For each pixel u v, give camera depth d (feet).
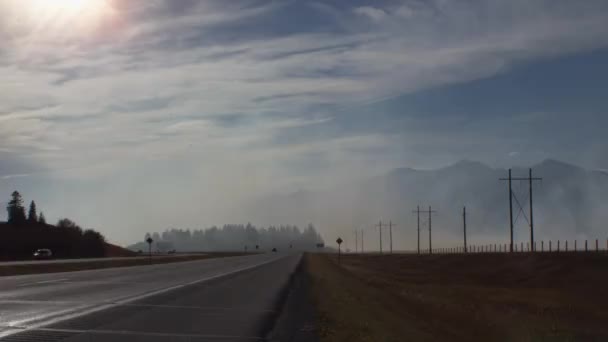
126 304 79.36
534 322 123.95
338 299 100.94
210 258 358.43
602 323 129.29
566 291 192.03
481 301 160.97
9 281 120.16
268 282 131.75
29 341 50.19
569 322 128.47
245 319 69.00
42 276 141.08
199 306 80.43
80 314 67.56
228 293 101.91
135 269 191.83
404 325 90.22
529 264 254.68
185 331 58.75
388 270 311.27
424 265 329.72
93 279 130.41
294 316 73.31
